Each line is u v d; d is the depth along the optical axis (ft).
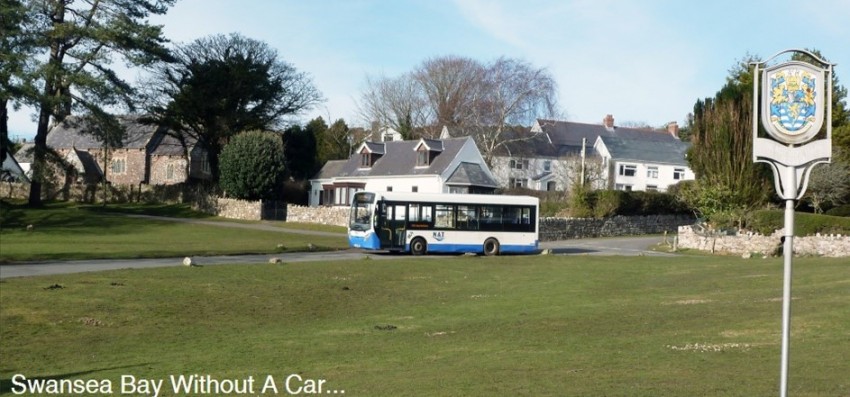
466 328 63.31
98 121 199.41
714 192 158.30
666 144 334.65
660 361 44.24
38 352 55.52
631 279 100.01
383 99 317.22
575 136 340.59
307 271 105.60
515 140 283.79
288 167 264.72
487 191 233.35
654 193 215.51
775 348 47.24
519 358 47.29
